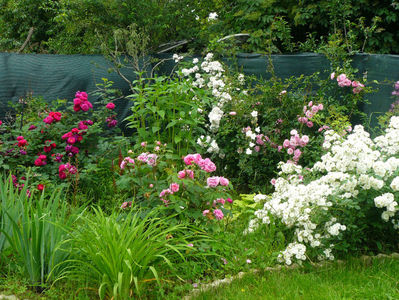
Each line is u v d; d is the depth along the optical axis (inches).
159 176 164.9
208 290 127.6
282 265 145.6
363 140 159.6
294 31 346.3
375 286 130.3
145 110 215.0
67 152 205.9
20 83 293.1
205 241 146.0
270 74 273.3
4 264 135.2
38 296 122.1
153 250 120.8
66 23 419.5
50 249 129.3
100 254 114.7
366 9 302.0
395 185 138.3
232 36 299.9
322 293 124.7
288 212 145.3
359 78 231.6
